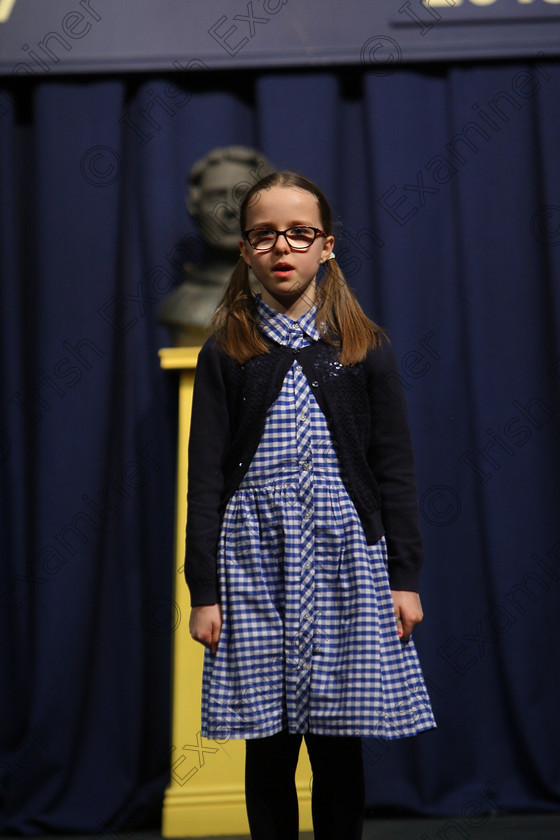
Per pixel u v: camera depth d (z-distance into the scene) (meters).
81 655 6.85
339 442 4.16
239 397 4.25
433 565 6.95
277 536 4.07
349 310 4.45
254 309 4.45
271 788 4.18
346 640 3.98
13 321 7.22
